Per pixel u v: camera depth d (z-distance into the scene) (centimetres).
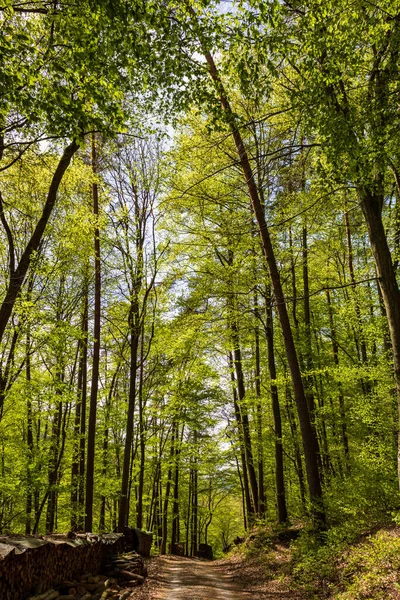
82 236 1312
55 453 1548
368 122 607
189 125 1157
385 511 880
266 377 1716
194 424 2077
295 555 967
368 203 771
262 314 1423
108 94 575
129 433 1335
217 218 1320
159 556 1622
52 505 1564
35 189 1306
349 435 1527
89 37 519
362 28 600
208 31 583
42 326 1252
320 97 622
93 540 899
